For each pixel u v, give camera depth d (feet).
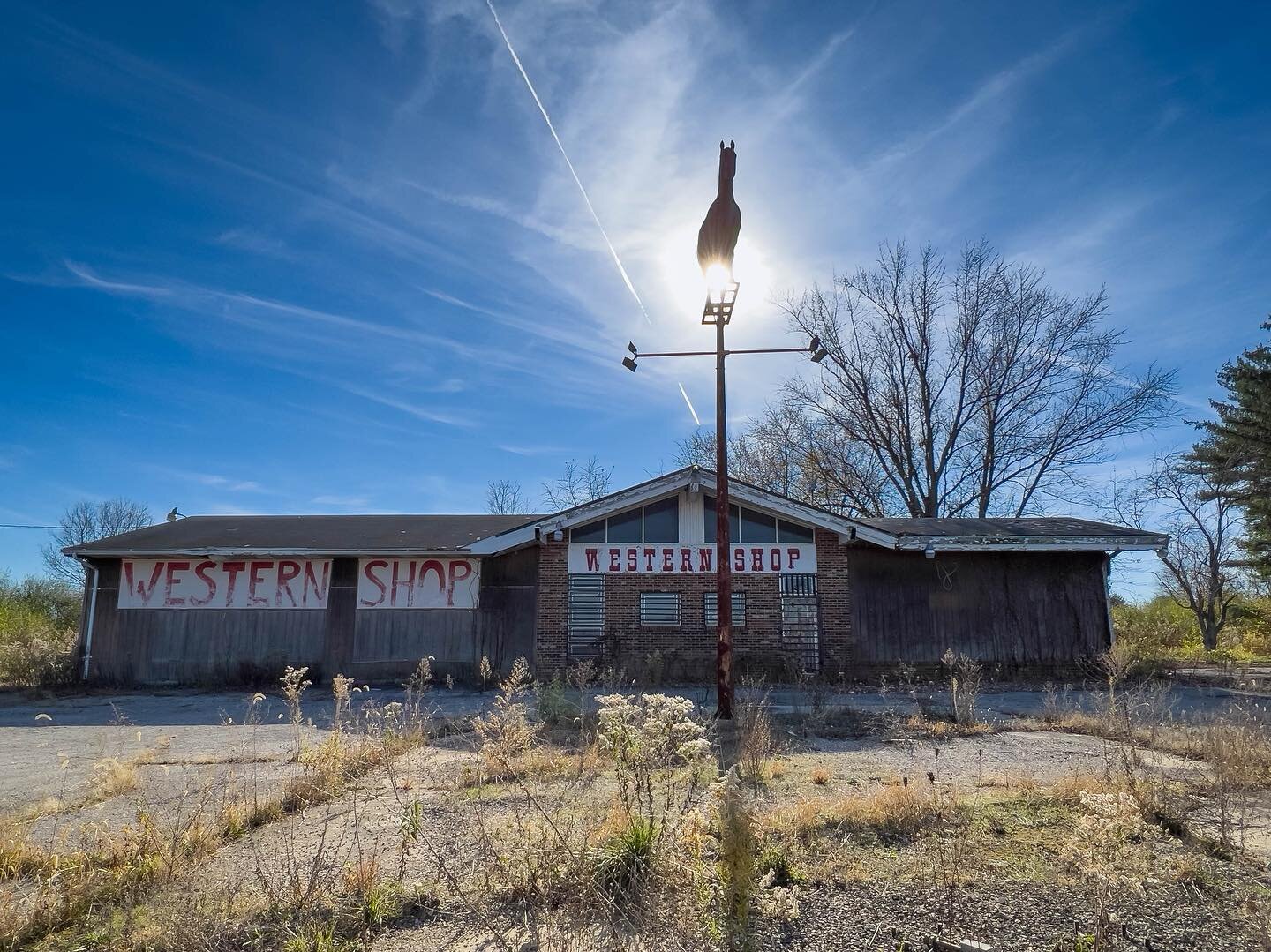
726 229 36.45
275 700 52.95
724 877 12.90
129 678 62.18
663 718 15.92
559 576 60.13
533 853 15.89
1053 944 12.74
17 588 120.57
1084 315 101.14
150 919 14.58
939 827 18.42
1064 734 33.60
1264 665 74.90
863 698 48.49
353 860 17.48
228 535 68.23
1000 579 62.54
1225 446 111.04
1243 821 17.58
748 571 59.82
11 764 31.99
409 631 62.54
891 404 108.88
